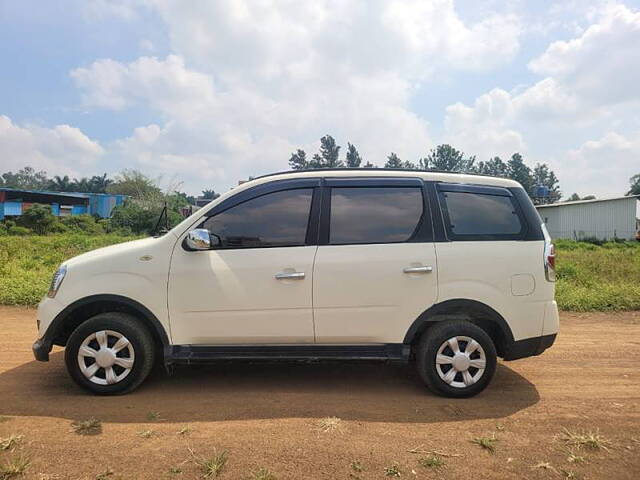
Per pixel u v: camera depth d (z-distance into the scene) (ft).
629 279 40.83
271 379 15.78
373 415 12.80
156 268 14.03
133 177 227.40
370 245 14.23
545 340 14.69
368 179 14.85
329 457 10.36
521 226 14.92
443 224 14.52
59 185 369.91
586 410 13.55
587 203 131.85
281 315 13.98
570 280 40.09
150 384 15.10
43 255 57.41
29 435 11.19
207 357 13.98
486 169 339.36
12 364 17.13
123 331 13.85
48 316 13.99
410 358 14.75
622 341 22.00
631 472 10.08
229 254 14.14
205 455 10.30
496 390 15.16
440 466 10.10
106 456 10.21
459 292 14.14
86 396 13.94
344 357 14.08
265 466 9.91
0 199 172.35
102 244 86.99
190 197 190.49
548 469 10.09
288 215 14.49
